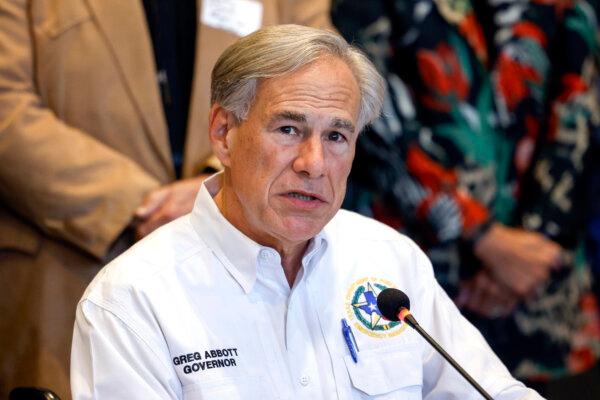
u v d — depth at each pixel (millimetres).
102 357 4898
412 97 8641
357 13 8672
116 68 7422
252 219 5051
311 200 4926
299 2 8211
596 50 9430
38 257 7266
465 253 8727
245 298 5180
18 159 7133
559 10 9180
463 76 8672
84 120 7395
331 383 5184
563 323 9188
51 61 7387
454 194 8484
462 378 5465
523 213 8992
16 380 7188
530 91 8945
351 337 5336
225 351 5020
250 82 4863
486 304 8836
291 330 5191
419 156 8492
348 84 4922
